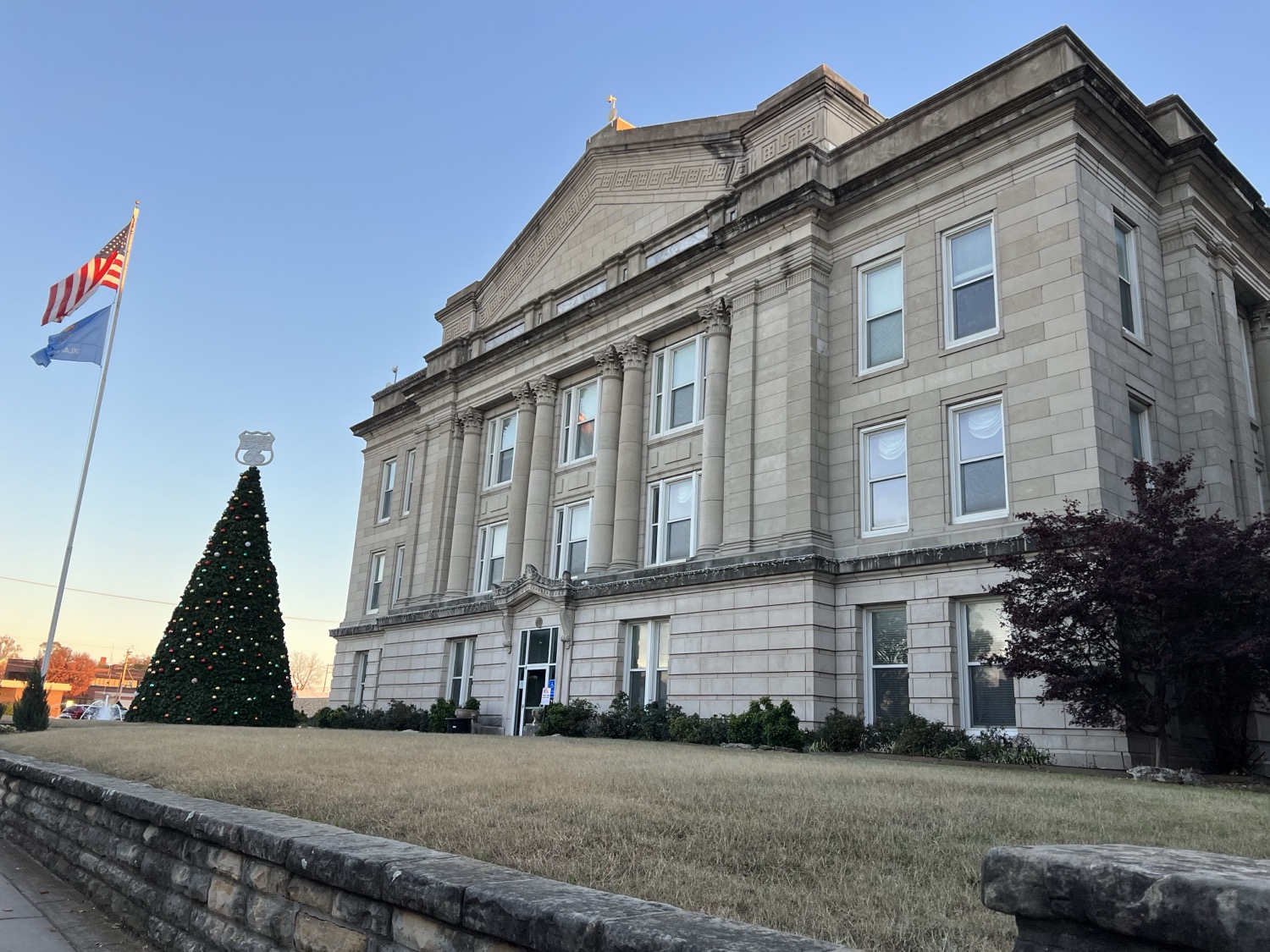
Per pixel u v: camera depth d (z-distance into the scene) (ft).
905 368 74.84
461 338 128.57
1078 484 62.80
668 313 94.68
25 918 25.70
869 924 15.35
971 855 20.35
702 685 79.10
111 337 107.45
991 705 64.64
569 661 93.35
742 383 84.69
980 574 65.67
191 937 22.16
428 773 34.27
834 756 59.93
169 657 103.81
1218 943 7.94
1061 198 67.51
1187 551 50.11
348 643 139.85
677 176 103.45
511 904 13.75
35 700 81.46
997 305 69.92
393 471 144.46
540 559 105.40
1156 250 75.36
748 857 20.04
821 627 72.49
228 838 21.45
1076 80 66.49
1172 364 73.72
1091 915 8.98
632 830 22.44
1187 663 50.57
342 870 17.40
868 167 81.46
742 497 81.87
